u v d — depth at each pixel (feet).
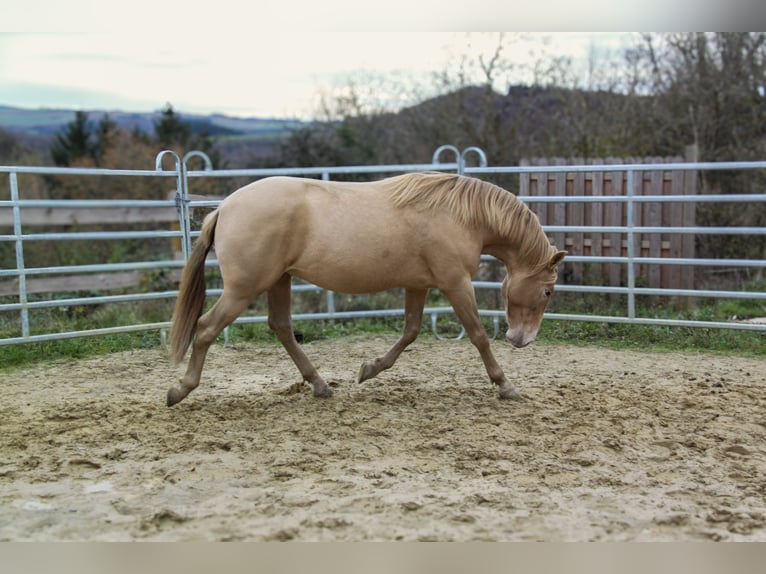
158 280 34.01
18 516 10.97
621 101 45.73
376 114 57.98
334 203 15.78
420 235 16.06
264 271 15.43
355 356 22.58
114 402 17.37
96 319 26.89
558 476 12.59
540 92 49.08
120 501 11.51
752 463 13.23
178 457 13.47
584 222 30.14
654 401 17.29
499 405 16.90
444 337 25.40
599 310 27.84
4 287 31.24
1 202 20.54
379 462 13.24
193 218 23.75
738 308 29.07
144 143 59.00
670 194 29.45
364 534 10.38
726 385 18.84
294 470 12.81
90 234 22.08
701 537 10.44
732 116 41.27
